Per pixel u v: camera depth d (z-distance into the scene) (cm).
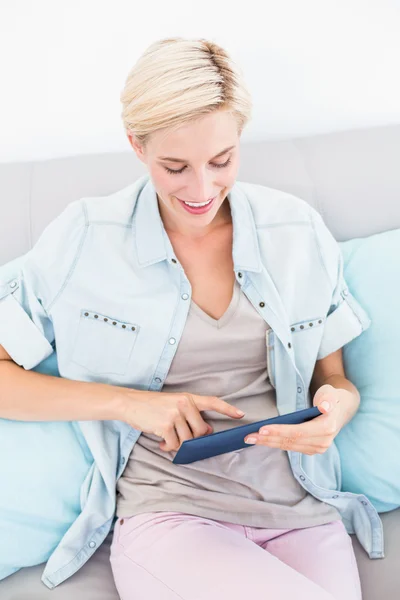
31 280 119
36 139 156
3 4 144
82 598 114
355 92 156
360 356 131
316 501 121
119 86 153
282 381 121
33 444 121
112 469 120
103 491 121
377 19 150
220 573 99
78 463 123
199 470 116
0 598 115
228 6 148
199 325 117
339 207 143
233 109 97
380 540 120
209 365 119
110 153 149
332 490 122
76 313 119
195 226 113
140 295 118
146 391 116
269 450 119
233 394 120
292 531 117
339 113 158
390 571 116
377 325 130
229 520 114
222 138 97
